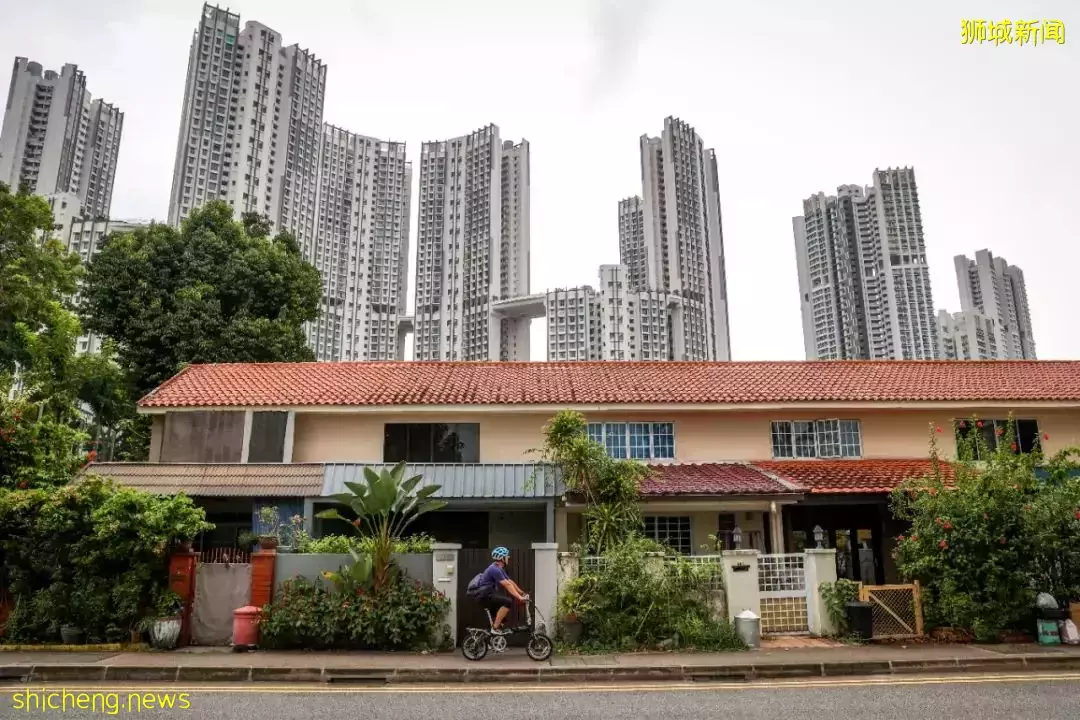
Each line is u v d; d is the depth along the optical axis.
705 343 158.12
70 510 12.48
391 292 155.75
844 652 11.68
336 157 151.12
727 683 10.02
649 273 158.62
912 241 137.38
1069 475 16.08
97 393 28.19
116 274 29.84
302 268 34.22
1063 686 9.47
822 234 144.62
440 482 16.53
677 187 161.12
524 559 12.93
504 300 150.88
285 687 9.73
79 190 127.19
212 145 124.75
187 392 19.69
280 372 21.91
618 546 13.43
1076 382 21.73
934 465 14.80
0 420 14.77
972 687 9.45
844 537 18.89
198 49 126.06
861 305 139.00
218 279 30.95
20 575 12.60
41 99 124.00
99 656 11.36
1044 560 13.34
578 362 23.88
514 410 19.23
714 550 17.97
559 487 16.22
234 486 16.47
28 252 26.47
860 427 20.36
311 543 13.81
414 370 22.48
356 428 19.34
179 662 10.76
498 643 11.35
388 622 11.95
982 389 20.86
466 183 161.25
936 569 13.34
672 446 19.81
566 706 8.41
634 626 12.34
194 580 12.77
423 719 7.72
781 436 20.19
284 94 133.62
